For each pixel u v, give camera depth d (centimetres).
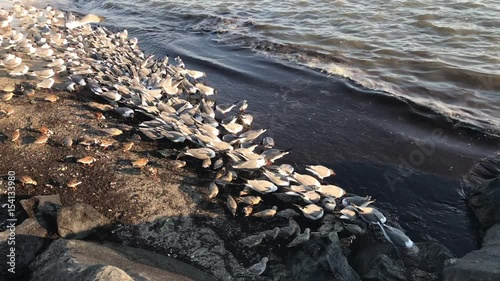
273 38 1720
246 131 1145
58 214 731
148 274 605
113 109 1159
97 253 658
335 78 1384
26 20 1936
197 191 889
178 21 2028
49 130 1040
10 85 1234
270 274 721
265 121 1207
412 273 713
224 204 865
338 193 877
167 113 1105
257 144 1083
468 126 1126
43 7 2400
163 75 1342
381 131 1142
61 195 845
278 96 1327
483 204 846
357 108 1241
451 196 921
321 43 1642
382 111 1218
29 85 1252
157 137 1037
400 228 847
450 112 1187
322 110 1245
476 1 1853
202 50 1684
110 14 2208
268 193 898
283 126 1183
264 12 2012
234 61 1570
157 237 772
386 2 1945
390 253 753
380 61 1472
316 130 1160
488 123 1138
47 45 1532
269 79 1423
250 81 1421
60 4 2489
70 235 721
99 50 1518
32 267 631
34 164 927
